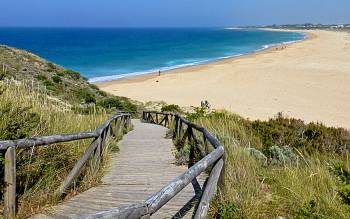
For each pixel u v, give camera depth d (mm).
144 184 6262
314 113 27219
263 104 30953
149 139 12602
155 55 84125
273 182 5797
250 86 39688
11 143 4180
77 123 8172
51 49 101750
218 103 31891
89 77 50469
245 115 26812
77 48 106312
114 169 7379
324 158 7883
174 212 4809
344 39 126312
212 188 4664
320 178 5566
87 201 5219
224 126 10188
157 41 147250
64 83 27547
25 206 4570
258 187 5254
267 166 7016
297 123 10656
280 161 7457
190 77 47531
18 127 5043
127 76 50906
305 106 29750
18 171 4723
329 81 40906
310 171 5906
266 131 10172
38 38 173750
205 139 6750
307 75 45500
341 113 27234
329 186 5402
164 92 38188
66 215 4613
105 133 7789
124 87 41688
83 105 22719
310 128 10031
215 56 80750
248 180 5348
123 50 98812
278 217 4629
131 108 27766
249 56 74938
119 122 13430
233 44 123062
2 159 4223
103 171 6840
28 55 31516
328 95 33844
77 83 29891
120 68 61000
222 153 4992
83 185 5824
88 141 7000
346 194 4484
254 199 4848
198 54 86500
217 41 143500
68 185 5344
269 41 136500
